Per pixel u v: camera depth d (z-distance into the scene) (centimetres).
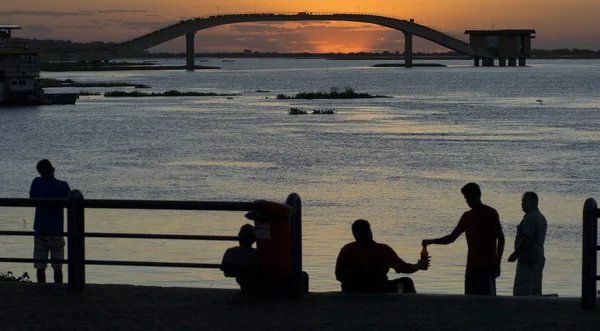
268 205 1407
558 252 3369
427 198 5119
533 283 1869
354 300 1435
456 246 3525
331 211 4600
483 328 1262
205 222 4094
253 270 1438
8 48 16638
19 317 1338
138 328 1277
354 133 10475
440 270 3008
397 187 5669
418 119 13075
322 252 3347
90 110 15500
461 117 13512
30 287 1534
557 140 9319
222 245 3447
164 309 1388
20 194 5362
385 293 1478
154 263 1456
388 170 6719
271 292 1466
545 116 13638
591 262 1358
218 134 10400
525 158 7506
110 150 8531
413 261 3184
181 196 5312
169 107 16512
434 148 8519
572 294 2594
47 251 1925
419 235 3831
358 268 1515
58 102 17162
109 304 1418
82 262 1502
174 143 9250
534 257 1861
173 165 7156
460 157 7650
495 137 9769
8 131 10931
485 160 7381
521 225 1884
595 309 1366
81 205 1481
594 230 1359
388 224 4150
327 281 2773
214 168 6912
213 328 1277
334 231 3906
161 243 3488
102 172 6669
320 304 1412
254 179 6172
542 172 6469
